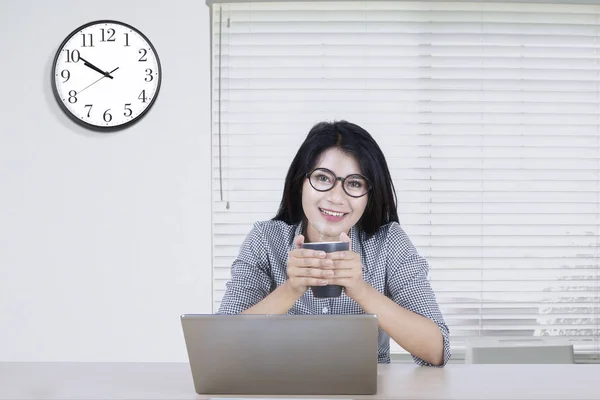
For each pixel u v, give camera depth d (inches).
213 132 102.2
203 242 99.0
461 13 102.1
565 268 101.4
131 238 98.7
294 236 64.7
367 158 60.1
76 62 98.3
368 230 63.4
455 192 101.6
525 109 102.5
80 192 98.7
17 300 98.3
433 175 101.9
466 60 102.3
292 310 62.5
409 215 101.3
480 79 102.1
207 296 99.0
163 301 98.7
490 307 100.5
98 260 98.7
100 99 98.3
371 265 62.4
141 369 48.3
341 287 48.5
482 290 100.7
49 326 98.5
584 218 102.0
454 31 102.3
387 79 101.9
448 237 101.3
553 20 103.1
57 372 47.3
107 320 98.7
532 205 101.9
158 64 98.3
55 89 97.8
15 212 98.4
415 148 102.0
